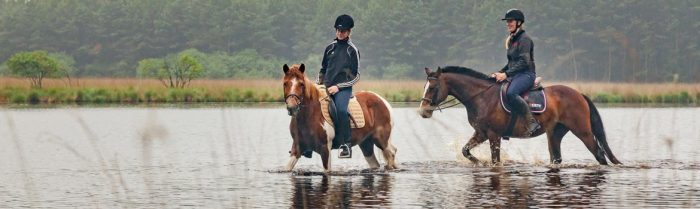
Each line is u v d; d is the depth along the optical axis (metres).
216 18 111.19
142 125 24.98
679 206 10.17
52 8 123.31
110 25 118.94
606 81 70.88
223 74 92.69
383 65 100.25
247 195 11.20
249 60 99.31
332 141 13.36
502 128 14.80
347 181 12.59
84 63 119.00
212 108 36.19
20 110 33.38
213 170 14.08
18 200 10.91
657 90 46.56
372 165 14.28
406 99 45.47
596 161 15.87
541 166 14.74
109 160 15.77
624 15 81.00
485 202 10.48
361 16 105.88
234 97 44.25
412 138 21.08
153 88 45.34
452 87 14.92
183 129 23.64
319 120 13.11
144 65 71.06
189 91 44.22
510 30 15.03
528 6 89.25
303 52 107.25
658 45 74.94
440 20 100.88
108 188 12.00
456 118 29.28
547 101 14.90
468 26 99.94
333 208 10.10
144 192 11.59
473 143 15.05
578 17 84.06
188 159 15.91
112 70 112.75
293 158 13.72
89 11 121.62
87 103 41.16
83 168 14.45
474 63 94.25
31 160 15.73
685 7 79.81
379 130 13.92
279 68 99.62
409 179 12.84
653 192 11.36
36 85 49.69
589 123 15.09
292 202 10.59
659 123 27.11
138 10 117.19
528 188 11.79
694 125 26.19
